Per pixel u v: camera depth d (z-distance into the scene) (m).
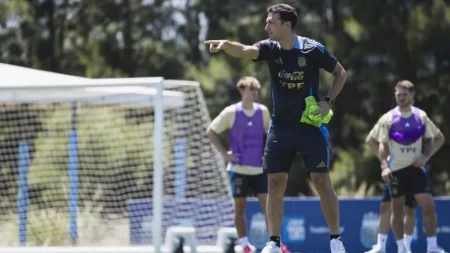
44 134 58.78
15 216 54.47
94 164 58.06
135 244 48.88
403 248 37.56
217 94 86.00
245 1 102.81
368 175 76.88
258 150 36.62
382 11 84.50
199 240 48.09
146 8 108.69
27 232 51.16
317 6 94.31
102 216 55.66
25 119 58.72
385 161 36.78
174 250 32.28
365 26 83.06
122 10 106.56
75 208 51.59
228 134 37.16
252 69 84.62
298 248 44.97
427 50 80.88
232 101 86.88
